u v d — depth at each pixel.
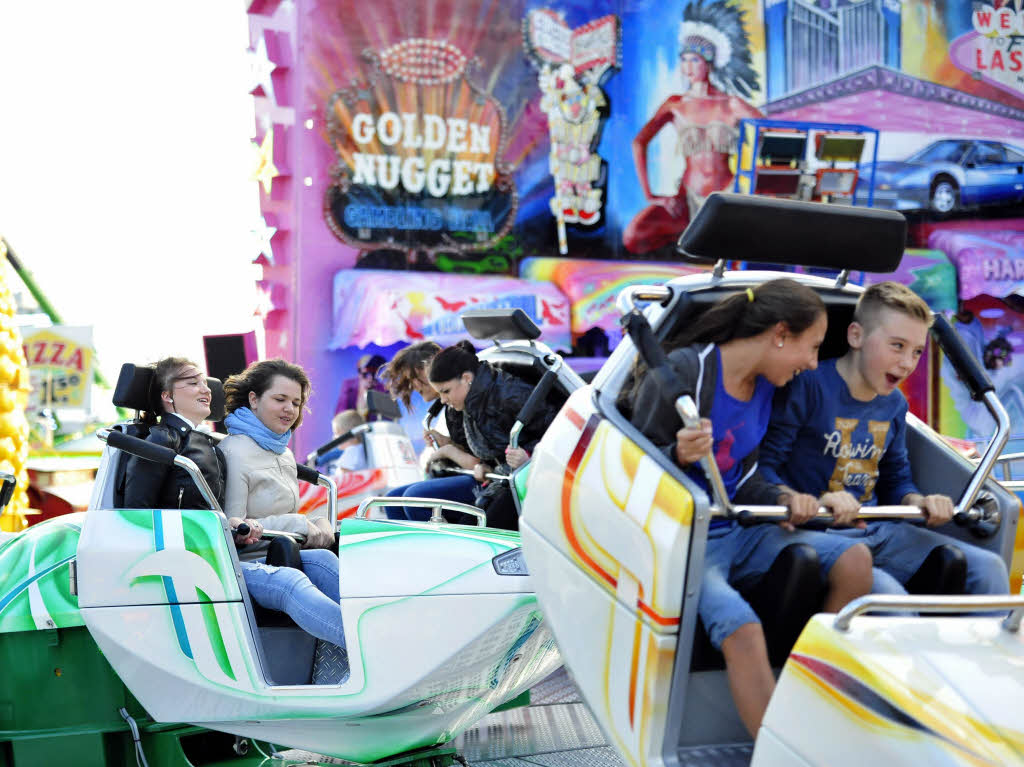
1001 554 2.72
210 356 7.16
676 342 2.73
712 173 10.72
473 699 3.46
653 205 10.62
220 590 3.42
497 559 3.32
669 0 10.56
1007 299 11.37
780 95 10.83
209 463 3.78
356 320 9.72
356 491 6.92
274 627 3.66
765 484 2.62
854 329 2.78
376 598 3.29
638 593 2.35
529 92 10.24
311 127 9.67
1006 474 4.24
